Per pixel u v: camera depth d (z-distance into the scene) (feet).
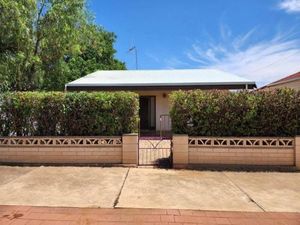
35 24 50.47
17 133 29.60
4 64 45.47
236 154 28.02
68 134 29.32
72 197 19.35
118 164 28.22
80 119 29.14
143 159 30.96
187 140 27.94
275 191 21.16
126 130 29.14
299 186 22.44
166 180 23.63
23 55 46.26
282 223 15.67
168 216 16.43
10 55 46.11
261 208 17.85
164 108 57.52
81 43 60.18
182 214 16.75
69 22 52.06
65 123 29.32
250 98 28.22
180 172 26.27
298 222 15.84
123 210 17.24
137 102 29.45
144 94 57.62
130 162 28.17
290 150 27.78
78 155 28.60
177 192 20.65
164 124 57.57
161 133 52.49
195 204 18.39
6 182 22.62
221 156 28.04
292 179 24.40
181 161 27.91
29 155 28.78
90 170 26.55
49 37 51.31
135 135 28.27
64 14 51.06
